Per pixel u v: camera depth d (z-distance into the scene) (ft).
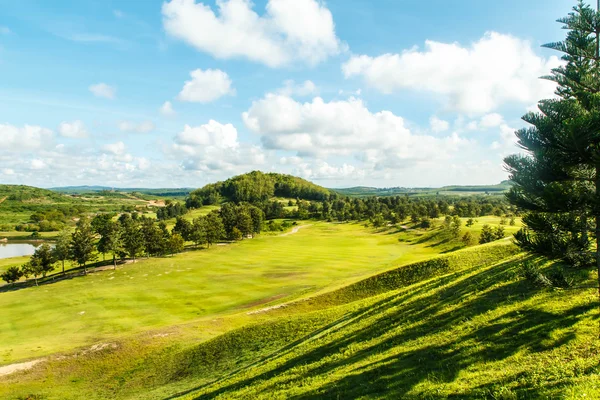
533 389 41.01
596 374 40.29
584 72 50.49
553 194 43.32
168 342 121.80
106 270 303.27
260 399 67.62
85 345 123.85
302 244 418.72
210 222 429.79
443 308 84.99
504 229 320.09
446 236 360.07
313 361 80.02
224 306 177.58
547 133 44.93
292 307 147.84
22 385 101.71
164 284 232.94
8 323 169.07
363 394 55.11
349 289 153.99
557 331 57.62
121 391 98.27
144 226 374.84
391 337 78.28
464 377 51.34
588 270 79.00
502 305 75.10
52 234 653.30
